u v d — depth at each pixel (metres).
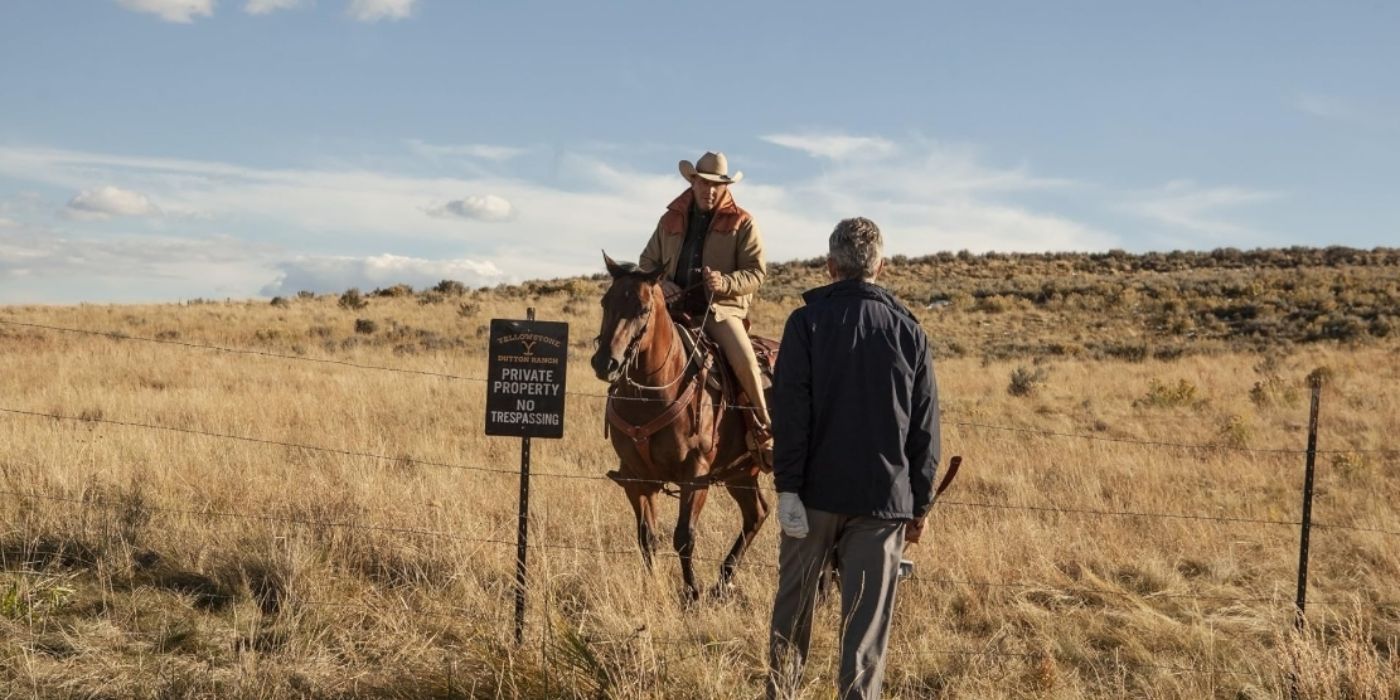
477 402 14.63
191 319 30.72
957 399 19.25
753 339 7.34
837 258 4.08
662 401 6.12
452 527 6.94
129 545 6.42
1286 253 65.75
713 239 6.82
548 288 43.91
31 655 4.85
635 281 5.95
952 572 6.85
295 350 24.72
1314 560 7.85
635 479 6.32
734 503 8.84
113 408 12.38
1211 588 7.06
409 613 5.61
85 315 30.97
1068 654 5.76
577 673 4.54
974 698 4.92
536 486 8.74
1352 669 4.92
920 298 45.75
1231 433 14.48
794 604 4.13
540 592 5.61
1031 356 30.88
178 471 8.20
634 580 5.93
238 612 5.58
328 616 5.53
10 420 10.37
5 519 6.74
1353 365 25.69
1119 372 25.45
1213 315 40.25
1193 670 5.39
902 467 3.93
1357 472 11.22
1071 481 10.52
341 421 12.15
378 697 4.70
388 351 24.02
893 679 5.23
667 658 4.83
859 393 3.89
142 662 4.89
